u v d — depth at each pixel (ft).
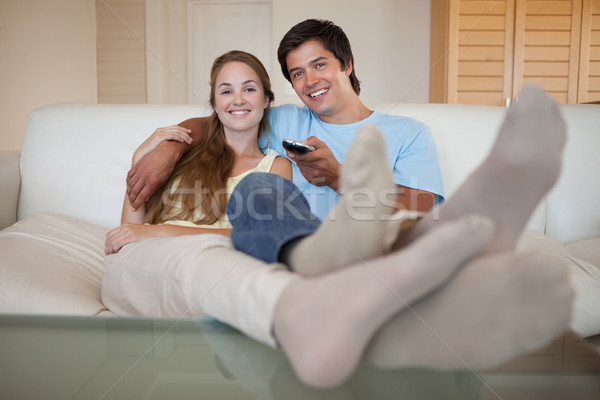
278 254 2.11
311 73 4.05
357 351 1.35
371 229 1.68
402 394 1.35
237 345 1.77
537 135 1.54
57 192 4.44
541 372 1.52
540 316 1.36
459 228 1.30
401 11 12.46
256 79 3.99
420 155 3.98
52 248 3.37
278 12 12.50
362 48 12.62
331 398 1.33
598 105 4.51
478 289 1.37
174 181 3.93
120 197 4.40
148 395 1.40
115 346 1.81
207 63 15.71
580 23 9.89
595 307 2.57
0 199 4.25
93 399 1.39
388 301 1.32
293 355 1.41
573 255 3.41
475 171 1.72
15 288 2.68
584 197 4.19
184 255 2.32
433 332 1.42
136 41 14.57
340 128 4.23
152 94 14.76
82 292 2.83
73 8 13.71
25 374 1.58
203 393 1.39
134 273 2.57
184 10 15.33
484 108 4.52
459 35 10.12
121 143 4.51
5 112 11.37
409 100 12.74
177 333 1.91
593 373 1.53
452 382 1.42
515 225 1.65
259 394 1.36
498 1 9.97
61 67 13.33
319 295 1.45
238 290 1.79
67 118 4.65
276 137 4.34
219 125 4.16
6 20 11.27
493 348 1.40
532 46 10.02
